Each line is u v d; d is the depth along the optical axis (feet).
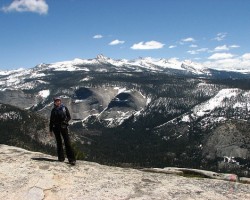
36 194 61.93
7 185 64.23
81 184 65.77
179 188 66.33
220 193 65.16
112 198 60.85
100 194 62.08
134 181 68.69
